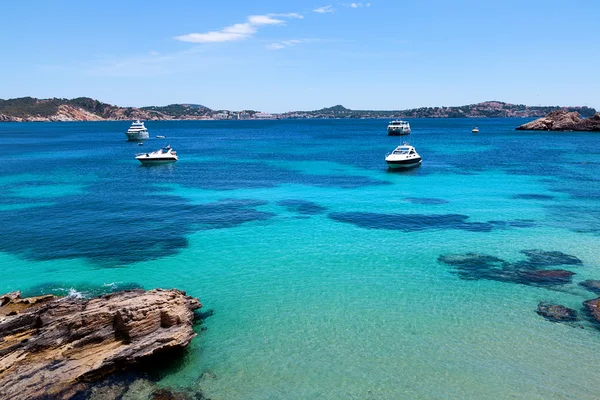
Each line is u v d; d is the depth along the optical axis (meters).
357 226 36.88
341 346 19.30
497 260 28.77
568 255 29.47
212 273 27.06
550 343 19.22
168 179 63.53
